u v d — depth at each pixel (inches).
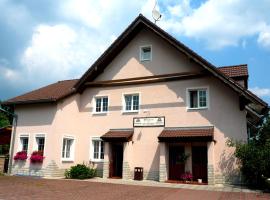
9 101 790.5
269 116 633.6
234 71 724.7
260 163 544.1
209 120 663.1
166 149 666.8
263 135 605.9
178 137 633.6
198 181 625.6
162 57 743.1
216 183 625.3
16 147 769.6
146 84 745.0
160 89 726.5
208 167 611.8
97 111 798.5
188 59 712.4
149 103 730.2
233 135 634.8
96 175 745.0
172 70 724.0
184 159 655.1
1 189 477.7
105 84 790.5
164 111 709.9
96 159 760.3
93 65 772.0
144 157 705.0
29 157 743.1
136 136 724.7
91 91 808.3
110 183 604.4
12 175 733.3
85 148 778.2
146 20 724.0
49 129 732.0
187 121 682.2
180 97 701.3
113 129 755.4
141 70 759.1
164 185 589.6
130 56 781.9
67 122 762.8
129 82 762.2
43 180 639.8
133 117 739.4
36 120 759.1
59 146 731.4
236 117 640.4
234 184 614.5
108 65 803.4
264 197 444.8
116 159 737.6
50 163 710.5
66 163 748.0
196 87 689.0
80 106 812.6
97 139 768.9
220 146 640.4
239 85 606.9
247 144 584.1
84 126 794.2
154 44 759.1
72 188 516.7
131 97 763.4
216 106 662.5
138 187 544.7
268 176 552.1
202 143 657.0
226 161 629.0
